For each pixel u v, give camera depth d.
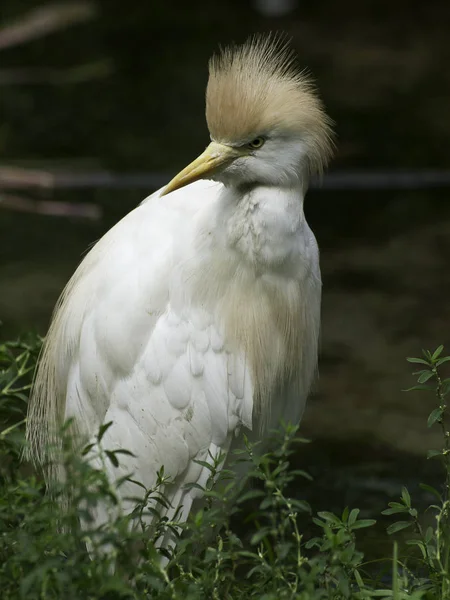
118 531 5.66
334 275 15.98
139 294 7.51
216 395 7.57
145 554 5.94
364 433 11.74
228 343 7.65
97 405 7.60
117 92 23.55
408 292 15.44
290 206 7.47
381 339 14.05
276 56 7.59
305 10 30.09
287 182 7.41
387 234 17.56
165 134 21.34
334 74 25.22
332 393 12.72
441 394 6.97
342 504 10.09
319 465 10.99
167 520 6.91
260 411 8.09
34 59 24.27
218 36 27.50
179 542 6.30
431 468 10.91
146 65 25.17
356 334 14.20
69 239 16.86
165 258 7.58
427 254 16.77
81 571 5.39
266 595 5.67
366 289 15.53
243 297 7.66
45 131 21.12
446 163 20.36
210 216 7.59
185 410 7.51
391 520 9.69
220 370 7.61
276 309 7.79
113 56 25.42
